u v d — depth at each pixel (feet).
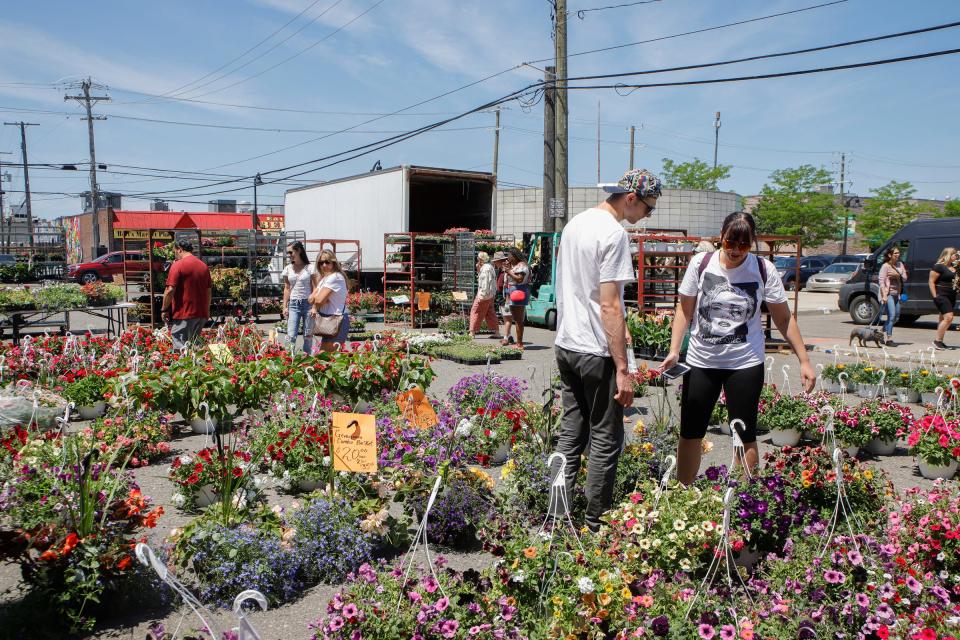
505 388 23.70
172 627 11.69
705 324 14.79
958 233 57.41
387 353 27.17
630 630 10.05
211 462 17.17
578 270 13.52
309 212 85.35
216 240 69.36
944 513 12.62
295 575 13.28
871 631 9.70
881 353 43.47
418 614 9.84
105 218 178.70
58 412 18.66
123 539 12.47
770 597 10.98
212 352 25.05
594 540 12.22
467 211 72.90
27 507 12.78
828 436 21.36
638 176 13.17
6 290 48.85
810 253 215.51
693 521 12.26
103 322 67.72
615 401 13.50
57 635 11.35
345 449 14.47
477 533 14.19
